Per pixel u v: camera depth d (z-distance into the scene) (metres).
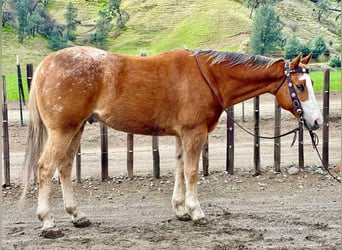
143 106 5.62
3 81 7.41
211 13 40.03
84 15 41.00
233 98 6.04
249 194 7.20
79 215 5.87
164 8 41.84
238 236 5.53
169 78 5.68
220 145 10.66
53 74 5.42
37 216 5.86
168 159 9.38
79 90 5.39
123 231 5.71
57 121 5.40
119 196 7.13
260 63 5.95
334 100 14.75
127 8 42.47
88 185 7.57
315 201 6.88
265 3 41.47
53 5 41.62
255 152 7.98
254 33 30.78
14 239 5.46
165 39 36.94
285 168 8.34
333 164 8.56
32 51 33.44
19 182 7.70
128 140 7.78
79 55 5.49
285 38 33.28
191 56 5.83
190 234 5.59
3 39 34.56
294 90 5.85
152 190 7.39
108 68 5.52
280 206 6.66
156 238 5.45
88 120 5.80
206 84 5.76
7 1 36.59
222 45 34.53
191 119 5.70
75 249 5.14
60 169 5.82
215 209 6.54
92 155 9.80
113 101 5.56
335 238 5.46
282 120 12.65
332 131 11.52
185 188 6.24
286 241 5.37
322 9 44.59
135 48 35.69
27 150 5.65
